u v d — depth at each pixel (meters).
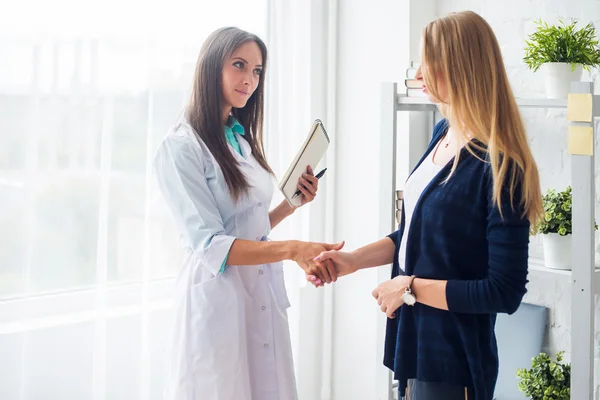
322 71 3.05
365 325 3.02
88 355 2.27
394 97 2.34
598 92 2.33
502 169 1.46
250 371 1.97
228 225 1.96
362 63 2.98
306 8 2.93
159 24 2.40
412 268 1.62
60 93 2.16
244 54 1.93
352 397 3.10
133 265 2.37
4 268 2.07
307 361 3.12
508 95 1.55
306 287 3.07
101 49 2.25
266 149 2.81
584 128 1.85
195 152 1.89
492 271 1.47
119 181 2.33
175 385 1.90
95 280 2.26
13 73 2.06
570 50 2.10
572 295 1.91
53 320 2.19
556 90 2.12
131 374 2.39
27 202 2.10
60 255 2.19
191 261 1.94
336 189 3.12
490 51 1.54
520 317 2.50
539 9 2.49
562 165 2.45
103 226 2.26
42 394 2.17
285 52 2.85
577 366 1.91
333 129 3.08
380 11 2.89
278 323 2.01
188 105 1.98
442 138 1.71
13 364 2.09
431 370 1.58
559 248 2.14
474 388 1.56
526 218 1.49
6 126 2.06
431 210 1.57
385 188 2.37
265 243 1.87
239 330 1.90
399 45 2.83
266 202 2.04
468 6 2.73
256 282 1.98
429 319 1.58
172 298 2.48
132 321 2.38
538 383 2.22
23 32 2.08
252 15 2.71
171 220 2.46
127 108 2.33
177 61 2.46
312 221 3.06
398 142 2.82
